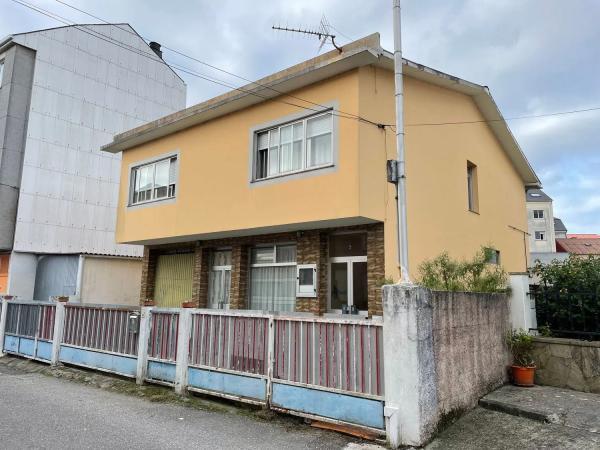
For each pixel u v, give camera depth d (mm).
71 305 10109
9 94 18422
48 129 19297
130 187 14789
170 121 12742
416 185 10547
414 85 11047
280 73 10438
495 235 14391
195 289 13281
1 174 17969
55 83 19641
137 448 5168
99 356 9133
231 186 11320
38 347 10734
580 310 8375
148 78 23203
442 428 5652
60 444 5254
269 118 10781
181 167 12922
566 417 5980
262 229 10789
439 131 11758
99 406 7000
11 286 17891
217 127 12047
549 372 7816
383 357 5512
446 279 7746
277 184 10250
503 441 5375
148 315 8352
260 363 6664
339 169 9141
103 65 21406
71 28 20344
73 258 17047
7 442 5281
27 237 18344
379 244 9383
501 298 8117
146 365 8227
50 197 19141
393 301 5457
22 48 18938
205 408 6855
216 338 7297
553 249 57781
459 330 6438
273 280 11680
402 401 5254
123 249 21281
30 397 7586
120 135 14562
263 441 5469
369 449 5207
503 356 7871
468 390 6477
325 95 9648
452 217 11836
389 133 9805
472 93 12883
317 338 6117
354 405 5629
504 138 15172
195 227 12086
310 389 6047
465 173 12805
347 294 10078
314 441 5473
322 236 10438
